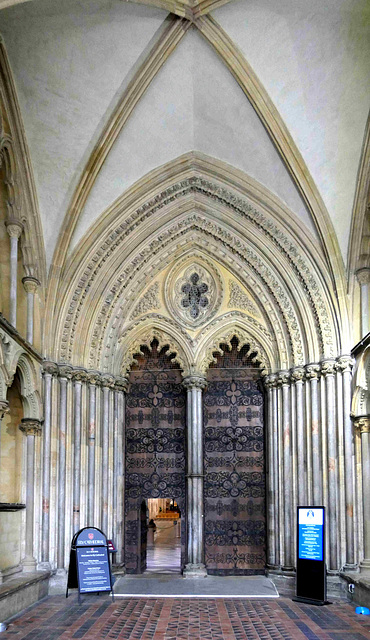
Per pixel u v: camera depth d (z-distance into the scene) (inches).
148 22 503.8
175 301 689.6
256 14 498.0
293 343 638.5
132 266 661.3
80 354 628.4
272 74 538.6
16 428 569.0
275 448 643.5
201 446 664.4
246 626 425.4
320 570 513.3
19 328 585.3
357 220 585.9
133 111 567.8
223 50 523.8
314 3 475.8
